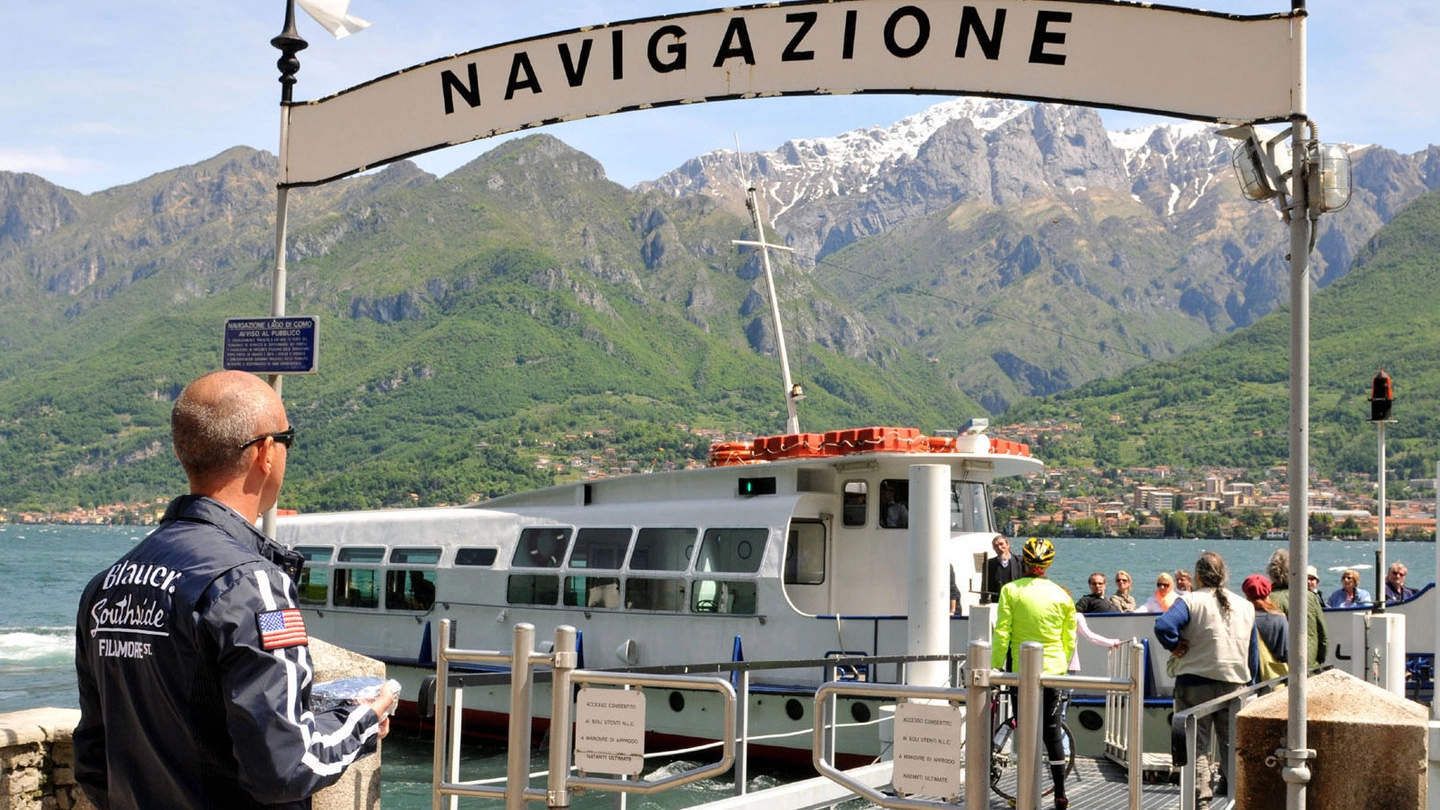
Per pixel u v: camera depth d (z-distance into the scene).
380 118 8.87
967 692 5.28
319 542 20.75
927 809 5.25
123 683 3.72
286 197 9.34
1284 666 11.20
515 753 5.66
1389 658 12.73
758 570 16.70
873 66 7.59
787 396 21.25
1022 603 10.08
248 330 9.55
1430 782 7.92
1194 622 9.98
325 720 3.91
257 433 4.01
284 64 9.18
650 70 8.06
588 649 17.89
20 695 33.88
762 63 7.79
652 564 17.62
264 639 3.64
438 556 19.56
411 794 16.98
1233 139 7.03
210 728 3.68
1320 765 6.62
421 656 19.52
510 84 8.42
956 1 7.41
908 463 17.17
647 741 17.44
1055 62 7.23
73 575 104.38
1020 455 17.62
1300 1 6.72
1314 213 6.57
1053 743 10.09
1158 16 7.03
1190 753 7.57
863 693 5.42
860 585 17.14
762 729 16.39
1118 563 135.62
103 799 3.99
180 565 3.72
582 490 18.98
